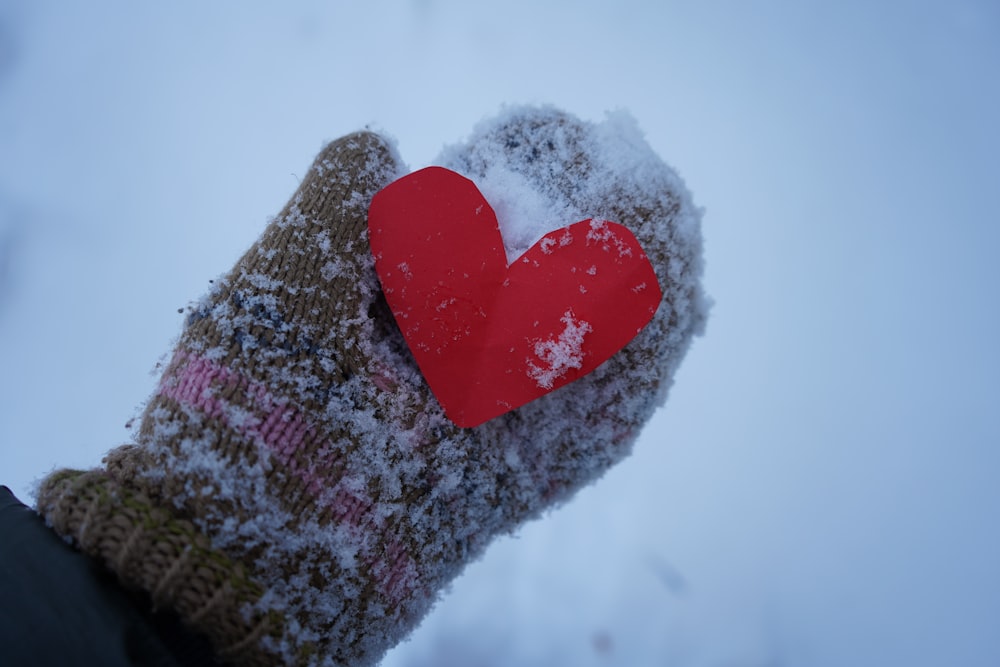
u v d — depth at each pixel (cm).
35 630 25
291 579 29
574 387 37
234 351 31
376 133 38
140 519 26
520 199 37
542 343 34
